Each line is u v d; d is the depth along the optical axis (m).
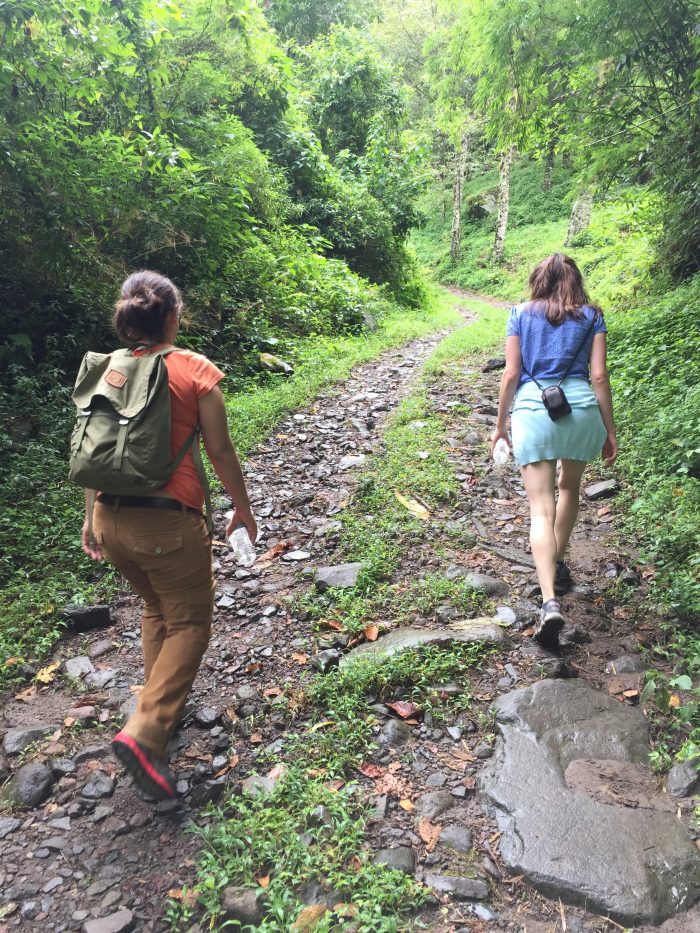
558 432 3.23
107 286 7.81
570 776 2.50
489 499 5.01
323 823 2.34
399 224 18.16
